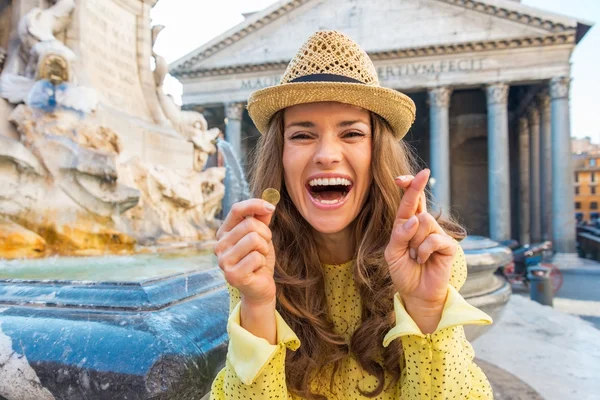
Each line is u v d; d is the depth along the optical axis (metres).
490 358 3.54
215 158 16.23
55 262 3.27
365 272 1.34
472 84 27.00
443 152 26.86
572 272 19.80
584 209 67.44
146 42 5.98
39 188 3.64
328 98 1.24
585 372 3.19
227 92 30.59
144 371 1.23
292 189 1.33
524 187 35.09
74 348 1.32
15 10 4.41
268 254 1.13
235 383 1.16
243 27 29.72
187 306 1.64
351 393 1.32
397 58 27.98
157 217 4.75
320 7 29.31
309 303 1.39
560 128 25.12
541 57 25.81
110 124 4.50
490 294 3.40
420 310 1.14
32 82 3.92
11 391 1.33
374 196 1.37
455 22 27.16
